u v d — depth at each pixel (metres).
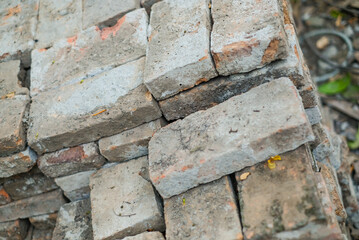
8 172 2.74
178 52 2.32
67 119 2.57
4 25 3.15
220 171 2.18
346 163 3.27
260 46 2.13
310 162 2.15
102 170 2.70
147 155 2.65
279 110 2.08
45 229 3.19
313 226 1.91
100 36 2.82
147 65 2.37
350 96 4.13
